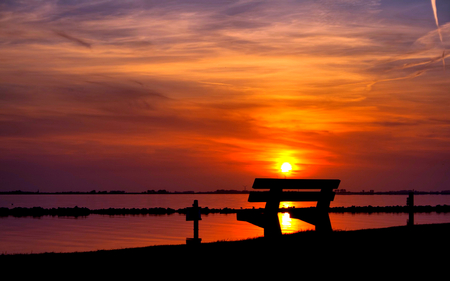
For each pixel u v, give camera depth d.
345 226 28.05
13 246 19.30
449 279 8.19
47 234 25.12
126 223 34.25
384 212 50.59
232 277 8.28
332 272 8.64
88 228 29.52
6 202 107.38
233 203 101.06
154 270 8.82
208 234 23.69
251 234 23.59
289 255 10.07
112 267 9.12
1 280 8.12
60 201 119.75
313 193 12.65
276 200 11.60
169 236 23.47
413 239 12.21
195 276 8.36
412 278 8.24
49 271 8.80
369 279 8.17
